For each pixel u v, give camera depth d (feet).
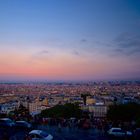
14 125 94.53
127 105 145.89
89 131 91.04
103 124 97.04
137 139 80.53
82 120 102.01
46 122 104.01
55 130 92.17
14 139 76.23
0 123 96.37
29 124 95.76
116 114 137.69
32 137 70.85
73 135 84.38
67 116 151.33
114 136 81.97
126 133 81.92
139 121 101.55
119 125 96.02
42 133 72.23
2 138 77.30
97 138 80.94
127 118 135.95
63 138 80.07
